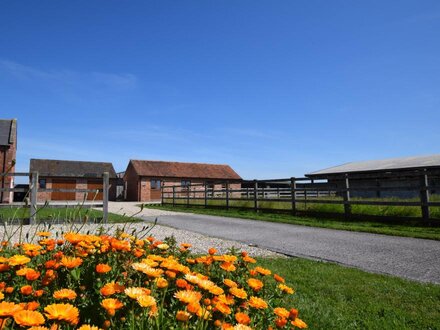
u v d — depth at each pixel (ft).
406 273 13.92
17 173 29.25
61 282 6.55
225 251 18.60
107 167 128.77
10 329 4.10
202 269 8.34
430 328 8.52
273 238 23.62
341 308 9.78
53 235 19.71
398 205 30.63
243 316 4.74
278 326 5.21
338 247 19.98
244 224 32.55
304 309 9.34
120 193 125.90
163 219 37.86
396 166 77.00
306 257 17.28
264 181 43.11
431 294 11.03
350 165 102.73
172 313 5.24
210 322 5.14
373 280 12.66
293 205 39.11
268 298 7.02
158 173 115.85
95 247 7.18
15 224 26.50
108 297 5.15
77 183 116.88
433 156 85.61
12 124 93.15
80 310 5.47
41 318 3.73
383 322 8.71
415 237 23.34
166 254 8.99
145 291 4.87
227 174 130.21
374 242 21.66
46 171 113.50
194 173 123.24
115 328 4.63
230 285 5.68
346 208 33.45
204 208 56.18
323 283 12.24
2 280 6.39
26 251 6.97
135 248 7.64
